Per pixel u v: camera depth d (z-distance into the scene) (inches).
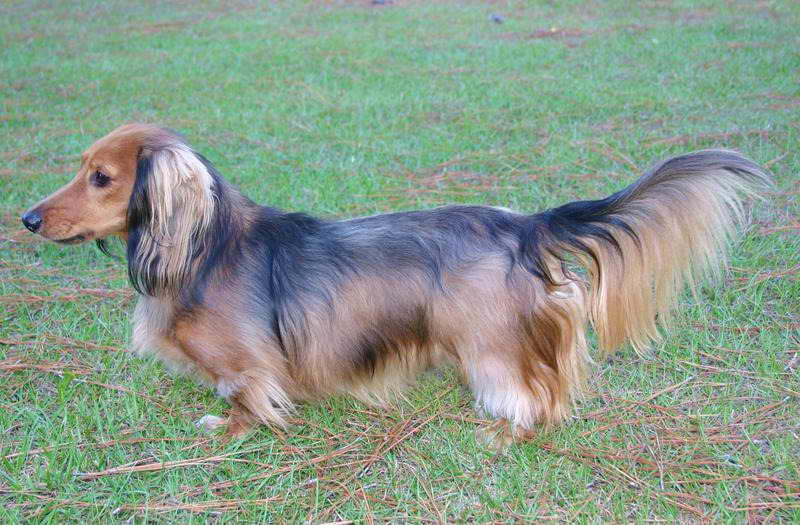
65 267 54.4
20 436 42.3
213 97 87.0
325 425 43.1
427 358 42.3
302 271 41.4
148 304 42.2
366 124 76.5
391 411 43.8
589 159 65.0
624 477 39.7
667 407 43.2
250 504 38.8
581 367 43.0
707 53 96.5
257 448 41.7
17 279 52.9
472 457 41.0
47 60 105.5
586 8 134.0
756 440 41.2
